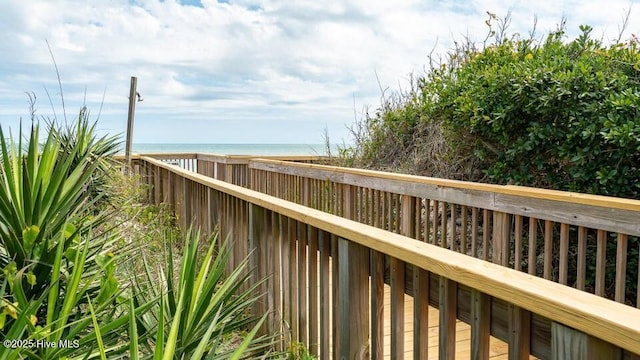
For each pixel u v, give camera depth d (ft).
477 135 13.56
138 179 19.21
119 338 6.14
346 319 5.65
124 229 10.24
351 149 23.03
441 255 4.11
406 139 19.86
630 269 10.11
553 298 2.96
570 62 11.79
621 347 2.56
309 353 6.87
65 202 6.84
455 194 10.39
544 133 11.39
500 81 12.21
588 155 10.61
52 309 5.30
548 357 3.33
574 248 10.83
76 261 5.41
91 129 11.60
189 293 5.92
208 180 11.89
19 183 6.45
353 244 5.54
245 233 9.44
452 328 4.21
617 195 10.23
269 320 7.94
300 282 7.14
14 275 5.46
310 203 17.53
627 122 9.61
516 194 8.79
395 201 12.80
